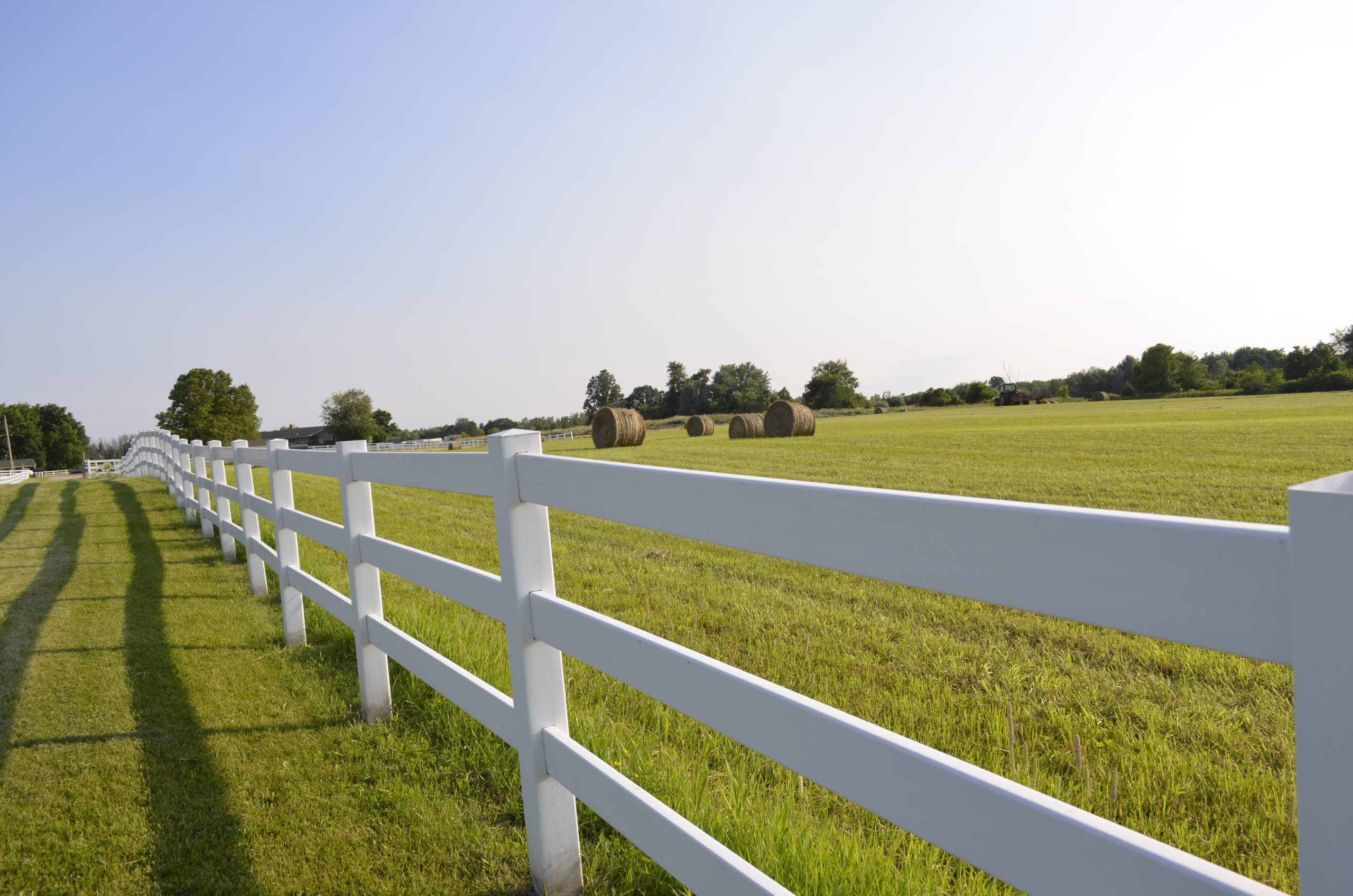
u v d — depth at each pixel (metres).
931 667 3.60
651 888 1.99
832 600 5.02
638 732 2.86
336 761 2.79
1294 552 0.67
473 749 2.77
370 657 3.10
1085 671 3.45
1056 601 0.89
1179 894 0.75
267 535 7.91
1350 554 0.63
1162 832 2.07
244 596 5.39
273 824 2.36
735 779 2.37
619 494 1.62
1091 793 2.25
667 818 1.50
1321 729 0.66
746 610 4.80
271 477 4.18
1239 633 0.73
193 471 9.30
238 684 3.58
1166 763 2.47
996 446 19.44
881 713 3.02
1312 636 0.66
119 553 7.27
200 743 2.95
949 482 11.80
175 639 4.32
